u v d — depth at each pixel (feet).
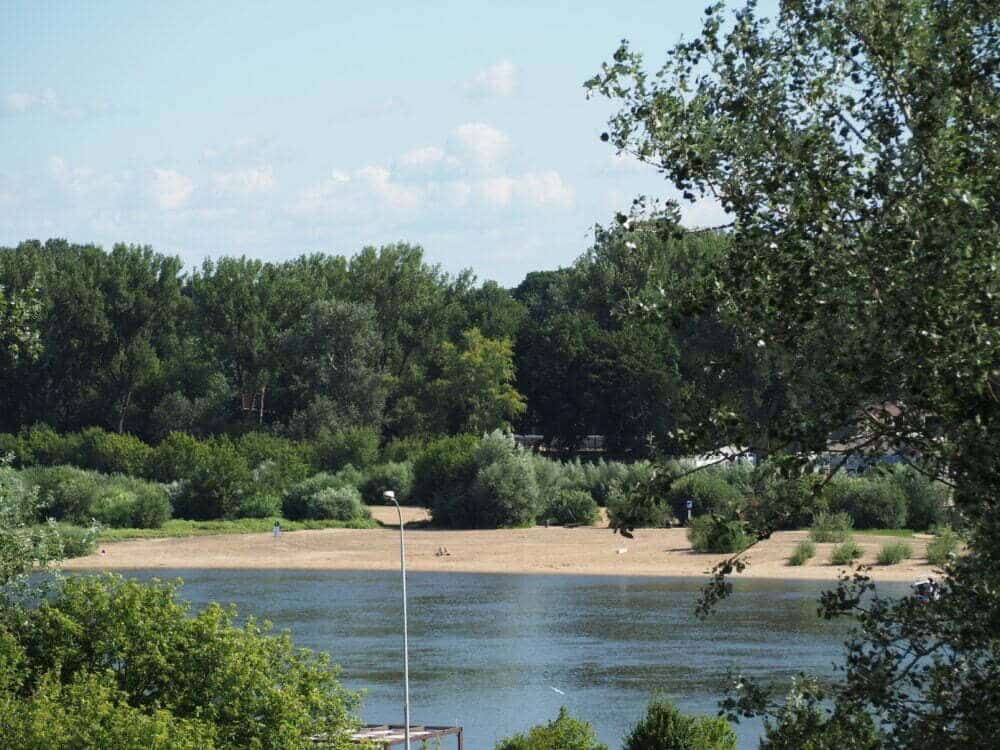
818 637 333.01
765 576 461.78
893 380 61.62
